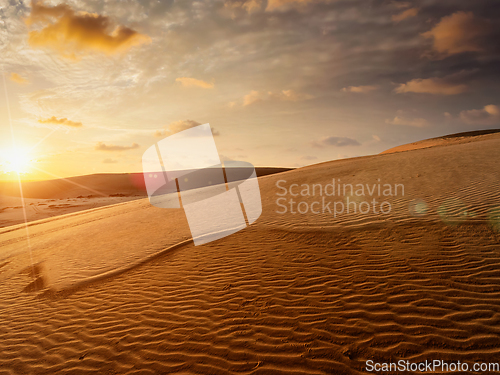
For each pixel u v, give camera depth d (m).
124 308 4.75
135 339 3.83
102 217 17.69
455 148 16.73
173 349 3.51
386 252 5.46
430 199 8.13
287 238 7.00
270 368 3.02
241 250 6.63
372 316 3.67
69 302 5.37
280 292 4.54
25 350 3.96
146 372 3.18
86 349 3.77
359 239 6.27
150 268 6.42
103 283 6.04
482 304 3.67
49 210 38.19
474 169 10.42
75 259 8.35
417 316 3.58
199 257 6.59
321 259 5.56
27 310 5.33
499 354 2.90
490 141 17.47
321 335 3.43
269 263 5.70
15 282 7.23
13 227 22.88
